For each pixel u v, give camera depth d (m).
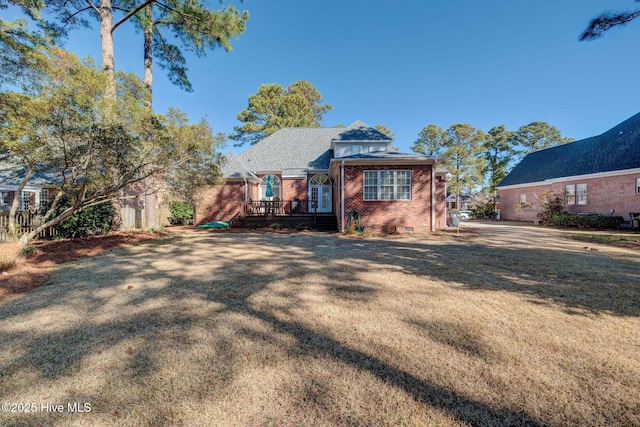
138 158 7.51
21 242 6.94
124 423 1.77
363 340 2.82
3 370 2.32
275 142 21.16
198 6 10.95
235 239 10.62
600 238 10.52
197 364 2.40
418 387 2.10
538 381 2.16
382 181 12.37
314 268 5.86
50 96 5.58
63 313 3.52
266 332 3.00
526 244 9.09
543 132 36.91
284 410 1.87
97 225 10.38
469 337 2.87
